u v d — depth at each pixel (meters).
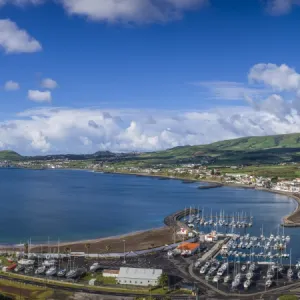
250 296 198.12
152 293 199.50
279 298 190.88
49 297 193.62
